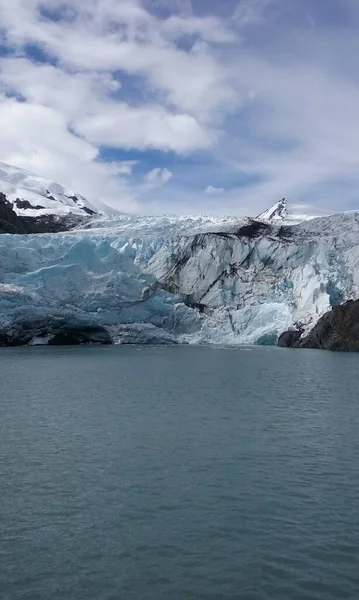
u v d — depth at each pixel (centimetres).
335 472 1670
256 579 1107
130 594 1061
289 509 1409
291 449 1905
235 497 1483
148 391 3084
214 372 3962
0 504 1439
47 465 1730
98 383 3388
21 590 1074
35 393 3000
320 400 2820
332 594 1059
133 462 1758
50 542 1249
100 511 1400
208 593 1063
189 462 1761
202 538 1265
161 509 1412
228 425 2241
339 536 1271
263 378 3653
